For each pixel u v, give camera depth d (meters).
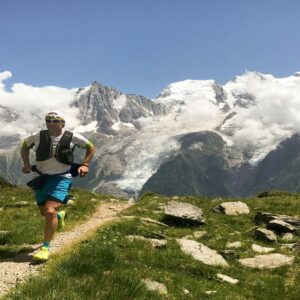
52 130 13.02
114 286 10.66
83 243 15.95
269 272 17.22
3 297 9.67
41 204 13.43
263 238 22.94
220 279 15.29
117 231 21.16
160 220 26.53
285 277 16.75
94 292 10.09
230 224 27.09
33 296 9.50
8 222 24.06
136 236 19.23
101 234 18.59
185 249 18.23
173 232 23.42
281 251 20.25
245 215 29.48
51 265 11.98
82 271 11.45
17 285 10.13
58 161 13.02
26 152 13.33
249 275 16.36
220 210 30.62
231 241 22.22
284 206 33.06
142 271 13.34
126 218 25.42
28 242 18.73
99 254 12.75
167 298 11.78
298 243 21.56
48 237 13.07
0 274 11.78
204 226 25.92
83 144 13.29
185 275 14.82
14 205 32.84
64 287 9.97
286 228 24.86
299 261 18.38
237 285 15.17
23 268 12.32
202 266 16.11
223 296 13.18
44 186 13.14
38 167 13.23
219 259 17.98
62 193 13.10
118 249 15.39
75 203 32.84
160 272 14.18
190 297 12.59
